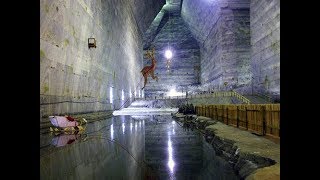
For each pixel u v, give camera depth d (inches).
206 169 206.8
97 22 802.8
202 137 408.2
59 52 494.9
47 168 188.4
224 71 1531.7
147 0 1632.6
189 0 1750.7
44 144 285.1
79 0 617.0
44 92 424.8
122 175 179.0
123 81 1333.7
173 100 1562.5
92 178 168.7
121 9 1188.5
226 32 1526.8
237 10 1510.8
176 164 224.4
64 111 516.1
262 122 329.7
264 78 1123.3
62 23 506.6
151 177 178.1
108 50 971.9
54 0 462.0
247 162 196.5
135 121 721.0
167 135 431.2
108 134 403.9
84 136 362.3
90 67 737.6
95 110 794.2
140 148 301.1
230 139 281.3
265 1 1084.5
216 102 1357.0
